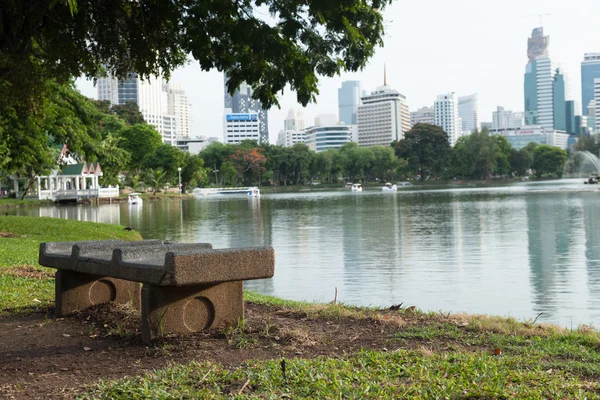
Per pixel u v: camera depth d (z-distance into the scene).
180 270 5.25
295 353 5.53
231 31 10.80
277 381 4.55
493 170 153.38
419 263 19.12
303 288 15.01
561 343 6.20
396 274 17.00
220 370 4.89
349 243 25.17
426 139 152.38
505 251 21.72
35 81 13.56
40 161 31.31
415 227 32.12
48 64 13.11
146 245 6.76
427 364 5.00
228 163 134.50
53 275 11.34
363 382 4.53
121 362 5.32
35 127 26.19
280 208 56.25
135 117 125.00
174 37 11.95
